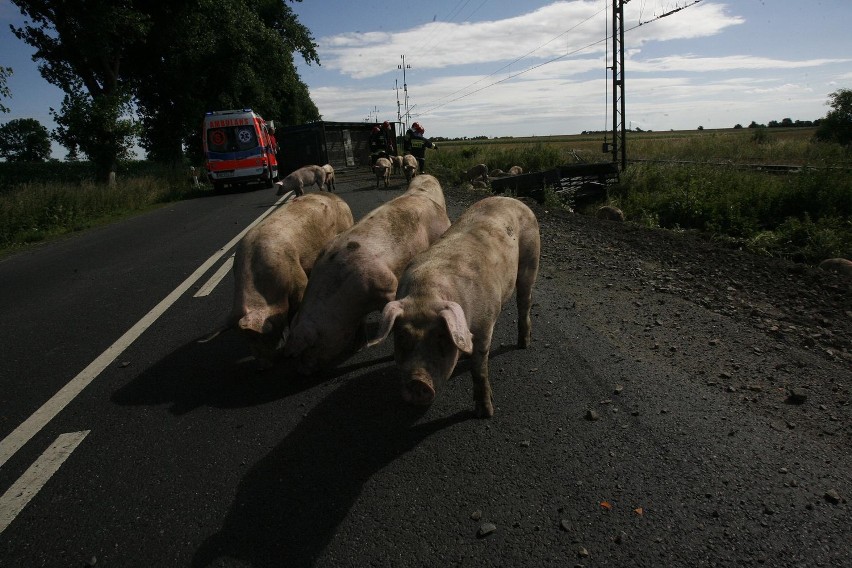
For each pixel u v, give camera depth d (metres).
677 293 5.72
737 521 2.54
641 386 3.76
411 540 2.56
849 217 11.42
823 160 17.83
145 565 2.54
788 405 3.44
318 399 3.97
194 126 32.09
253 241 4.66
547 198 15.39
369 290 4.23
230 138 21.09
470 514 2.70
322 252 4.50
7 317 6.48
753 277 6.45
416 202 5.07
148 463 3.32
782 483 2.76
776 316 5.06
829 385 3.67
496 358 4.44
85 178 25.78
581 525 2.58
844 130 33.84
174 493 3.02
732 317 4.98
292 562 2.49
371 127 31.08
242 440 3.50
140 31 25.25
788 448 3.02
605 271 6.71
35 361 5.04
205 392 4.20
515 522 2.63
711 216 12.36
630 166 21.05
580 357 4.29
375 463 3.16
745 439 3.11
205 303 6.35
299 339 4.07
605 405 3.57
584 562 2.37
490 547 2.49
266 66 34.53
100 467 3.30
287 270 4.61
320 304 4.21
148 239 11.36
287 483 3.04
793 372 3.86
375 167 18.38
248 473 3.16
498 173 23.67
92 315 6.27
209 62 31.09
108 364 4.82
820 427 3.20
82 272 8.67
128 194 19.06
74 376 4.62
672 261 7.32
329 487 2.98
